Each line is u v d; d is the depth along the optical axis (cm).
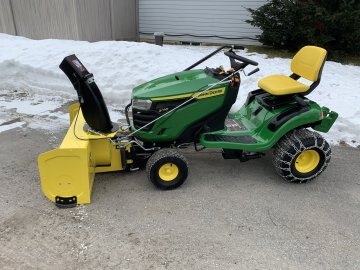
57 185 317
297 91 364
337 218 318
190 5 1061
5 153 418
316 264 263
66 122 513
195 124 351
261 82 386
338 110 524
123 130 371
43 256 265
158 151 343
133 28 1117
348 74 727
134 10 1102
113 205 327
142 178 374
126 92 597
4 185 354
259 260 266
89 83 324
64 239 283
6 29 980
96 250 272
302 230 300
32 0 916
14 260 260
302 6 823
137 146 361
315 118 357
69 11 888
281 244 283
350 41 850
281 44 934
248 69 685
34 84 644
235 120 400
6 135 465
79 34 905
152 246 277
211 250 274
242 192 354
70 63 319
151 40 1145
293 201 341
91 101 327
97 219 307
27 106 569
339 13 791
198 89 336
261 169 402
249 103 416
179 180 350
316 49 371
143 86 355
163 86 340
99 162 353
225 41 1068
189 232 294
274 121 357
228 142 348
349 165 412
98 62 658
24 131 479
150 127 339
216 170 396
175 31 1108
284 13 866
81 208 321
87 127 352
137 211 319
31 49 711
